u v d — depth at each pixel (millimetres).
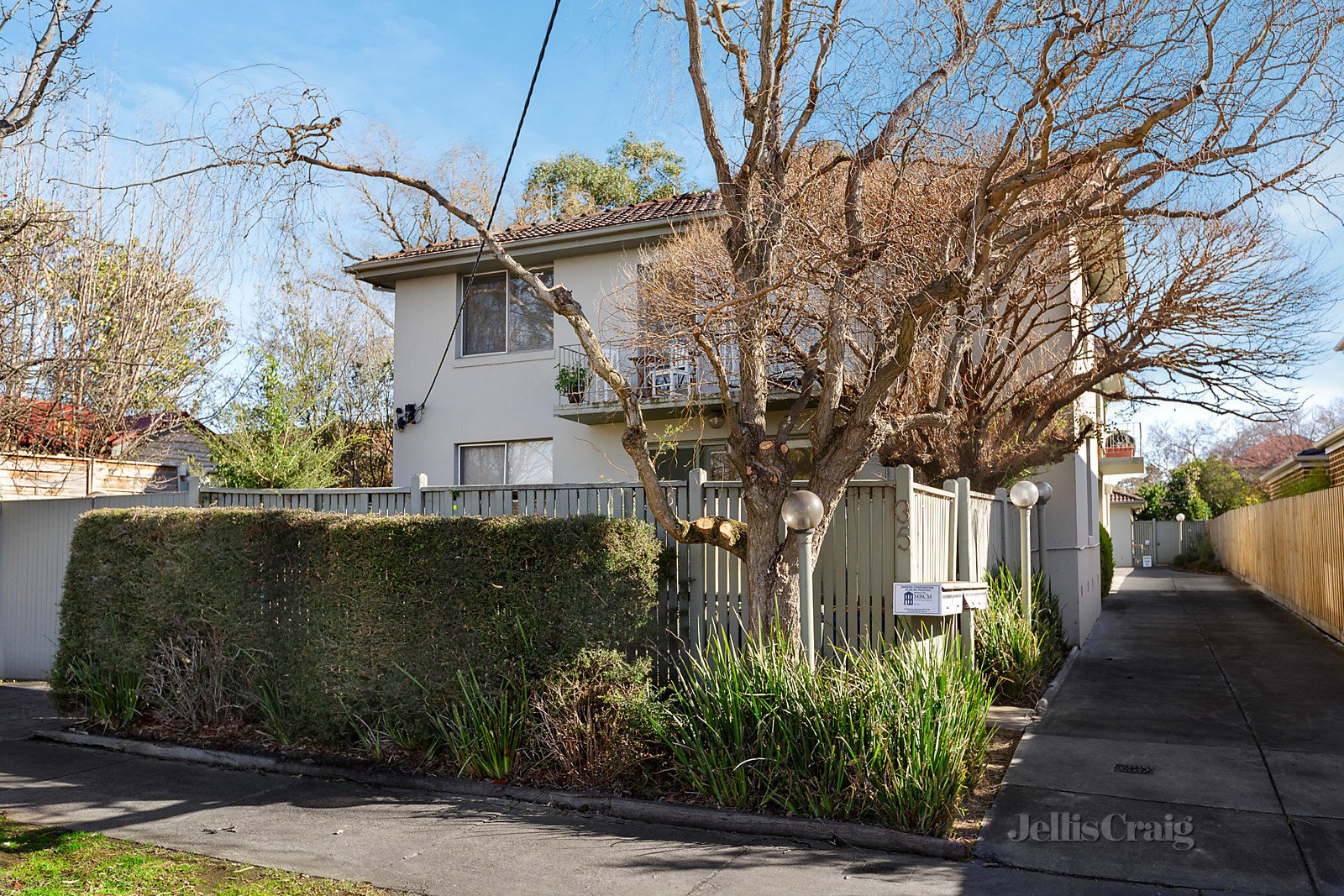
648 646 7695
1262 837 5551
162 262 16469
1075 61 7418
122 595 9156
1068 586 13992
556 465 16453
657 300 11586
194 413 17906
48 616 12531
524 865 5484
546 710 7027
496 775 7051
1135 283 11305
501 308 17312
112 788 7262
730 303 7418
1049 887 5000
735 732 6418
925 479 11500
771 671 6562
